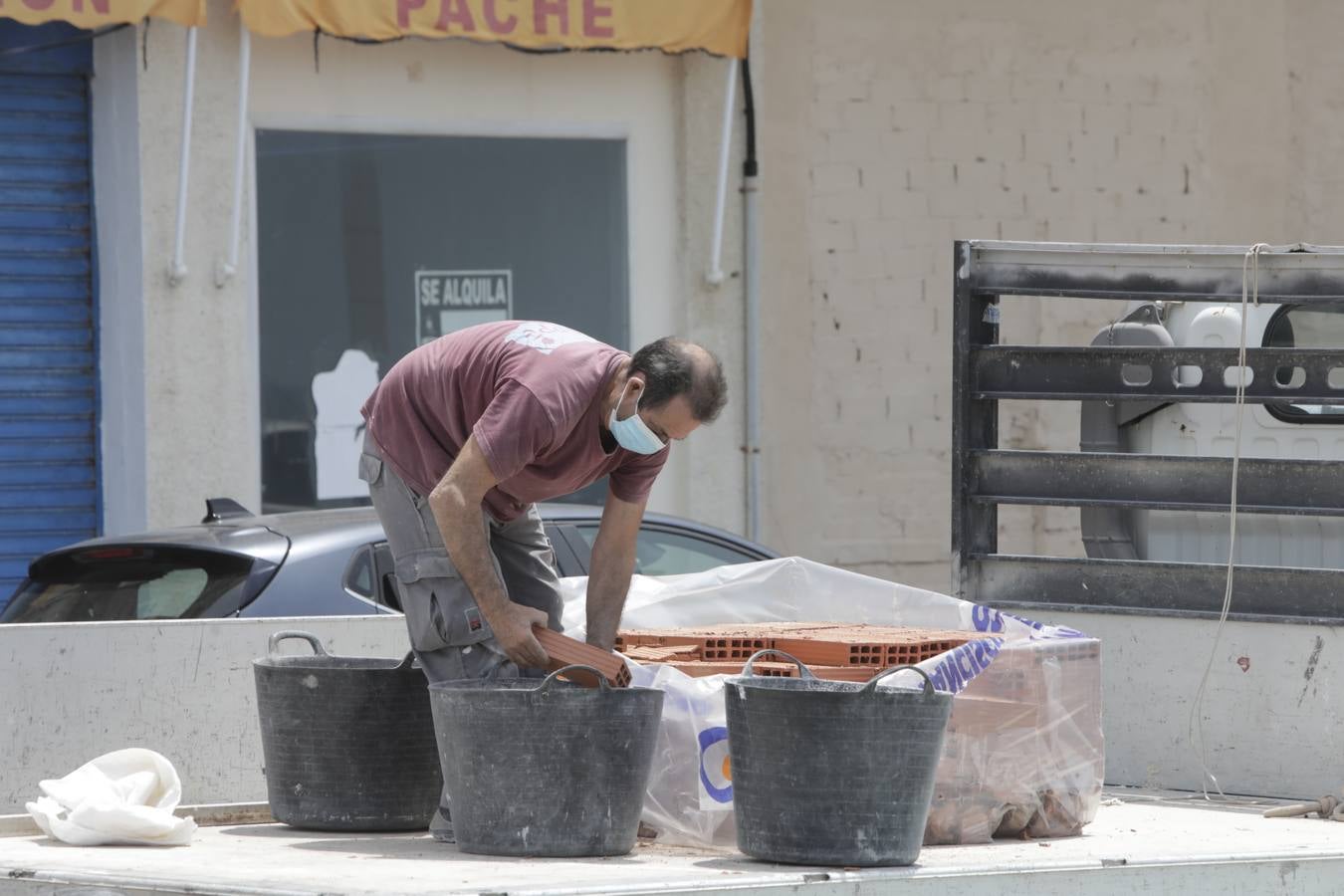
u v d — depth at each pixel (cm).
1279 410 2223
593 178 3847
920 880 1429
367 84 3662
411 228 3719
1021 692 1728
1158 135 4228
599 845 1567
